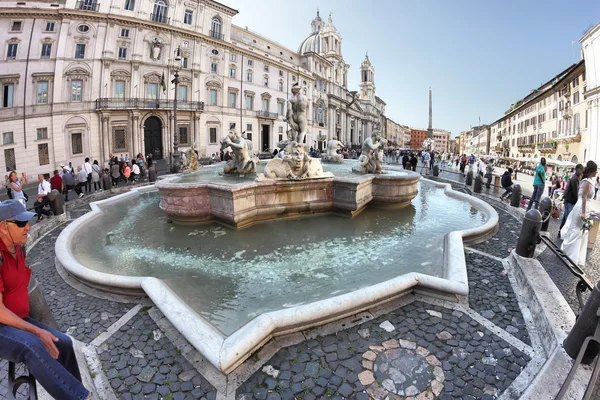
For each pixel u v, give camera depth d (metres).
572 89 29.97
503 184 10.55
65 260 4.41
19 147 25.16
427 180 13.33
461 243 4.79
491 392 2.26
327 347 2.75
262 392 2.29
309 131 55.91
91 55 27.97
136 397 2.27
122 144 30.03
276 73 46.34
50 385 1.75
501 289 3.80
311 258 4.70
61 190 10.88
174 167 18.48
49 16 26.25
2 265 1.87
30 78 25.73
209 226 6.30
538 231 4.21
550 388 2.11
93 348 2.81
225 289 3.78
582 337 2.24
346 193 6.92
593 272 4.48
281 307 3.37
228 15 37.62
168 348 2.81
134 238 5.77
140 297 3.71
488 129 79.44
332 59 65.88
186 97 34.16
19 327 1.79
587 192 4.59
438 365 2.53
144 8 30.50
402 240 5.52
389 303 3.43
